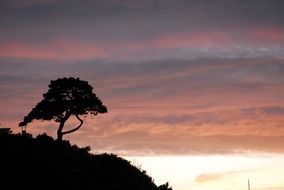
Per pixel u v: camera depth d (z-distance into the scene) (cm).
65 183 4525
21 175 4441
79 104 5481
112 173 5281
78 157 5266
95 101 5572
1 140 4941
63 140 5519
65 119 5519
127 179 5300
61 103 5453
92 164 5219
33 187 4328
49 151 4997
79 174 4803
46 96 5534
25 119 5462
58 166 4734
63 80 5550
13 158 4650
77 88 5556
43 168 4609
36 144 5078
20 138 5109
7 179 4331
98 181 4900
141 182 5491
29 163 4628
